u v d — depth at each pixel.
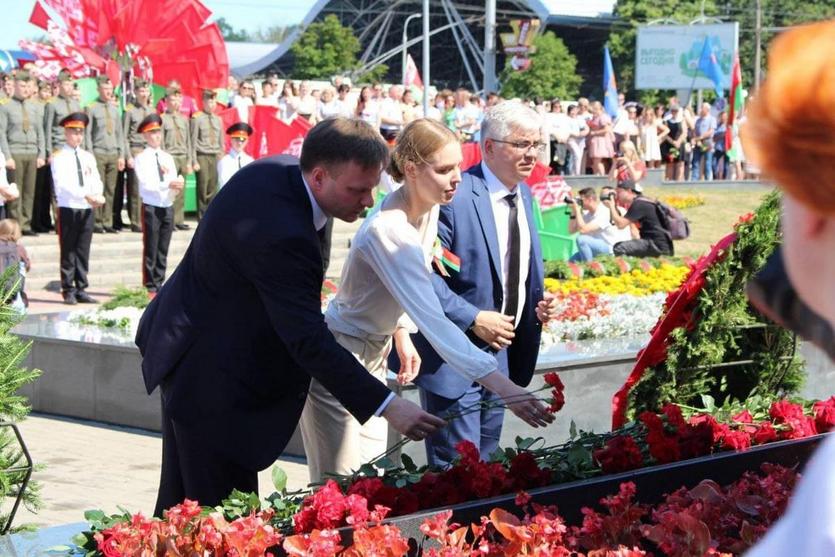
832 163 1.08
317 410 4.46
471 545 3.13
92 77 18.97
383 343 4.62
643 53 45.44
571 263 13.00
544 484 3.74
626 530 3.17
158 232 15.21
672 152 30.75
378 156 3.72
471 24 68.00
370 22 68.00
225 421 3.78
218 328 3.79
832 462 1.09
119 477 7.16
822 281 1.14
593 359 7.57
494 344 4.60
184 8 19.88
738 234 4.38
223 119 19.33
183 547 3.03
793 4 54.12
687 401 4.64
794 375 4.90
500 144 4.91
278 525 3.39
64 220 14.27
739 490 3.49
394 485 3.70
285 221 3.65
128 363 8.52
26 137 16.27
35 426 8.54
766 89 1.12
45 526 6.03
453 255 4.82
